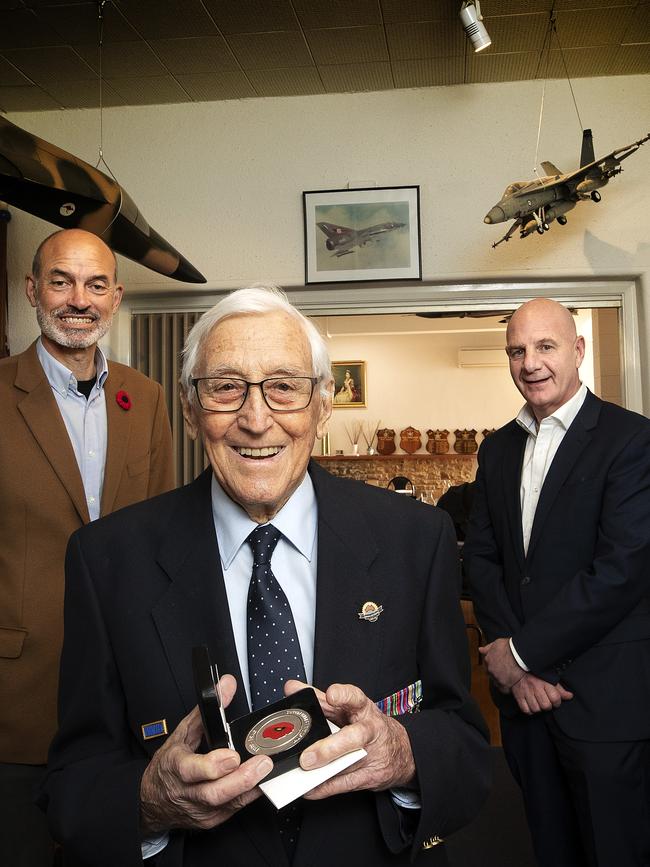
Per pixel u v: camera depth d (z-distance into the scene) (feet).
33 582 6.03
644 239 12.00
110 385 7.06
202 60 11.16
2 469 6.14
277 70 11.53
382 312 12.84
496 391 34.55
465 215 12.15
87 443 6.73
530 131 12.04
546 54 11.23
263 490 3.24
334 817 3.05
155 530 3.54
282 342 3.25
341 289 12.64
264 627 3.21
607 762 6.08
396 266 12.16
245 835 3.01
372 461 33.50
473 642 17.10
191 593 3.33
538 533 6.77
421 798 2.93
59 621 6.04
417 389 34.94
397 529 3.59
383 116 12.28
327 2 9.75
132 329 13.12
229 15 9.99
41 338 6.79
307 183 12.37
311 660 3.31
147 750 3.19
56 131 12.66
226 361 3.22
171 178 12.53
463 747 3.20
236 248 12.43
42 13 9.85
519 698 6.41
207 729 2.54
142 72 11.48
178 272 10.74
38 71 11.39
